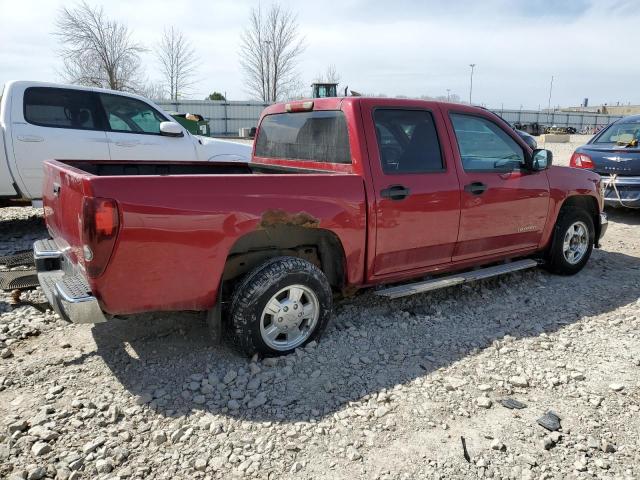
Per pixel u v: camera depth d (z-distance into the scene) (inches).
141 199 112.8
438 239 165.0
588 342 153.3
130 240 112.4
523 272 220.2
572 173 208.5
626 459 102.3
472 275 179.5
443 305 182.1
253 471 97.8
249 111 1792.6
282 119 181.6
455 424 112.8
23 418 111.8
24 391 122.7
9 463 98.3
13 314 166.7
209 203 121.3
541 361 141.3
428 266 168.6
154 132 301.4
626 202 323.9
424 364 138.3
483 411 117.7
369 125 150.0
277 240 142.2
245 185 126.6
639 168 317.1
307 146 168.4
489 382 130.0
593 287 203.9
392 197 150.9
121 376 129.9
